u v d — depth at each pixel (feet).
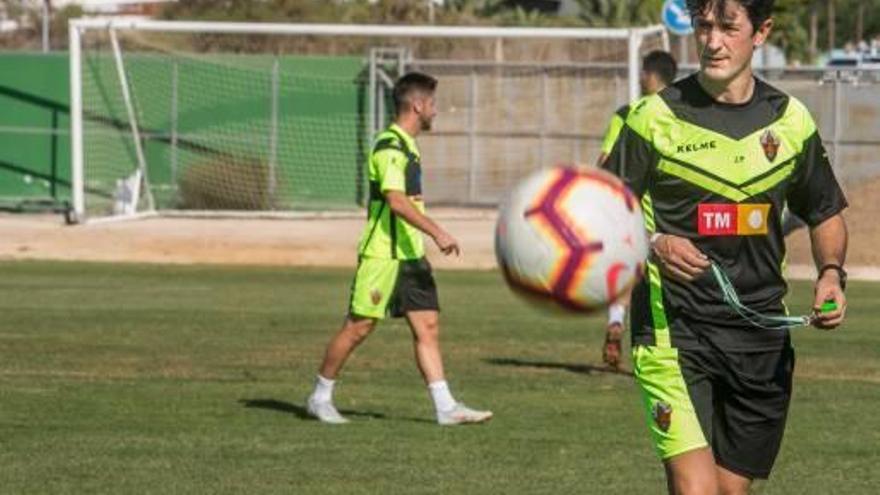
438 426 107.04
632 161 60.13
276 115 310.04
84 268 233.96
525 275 53.93
